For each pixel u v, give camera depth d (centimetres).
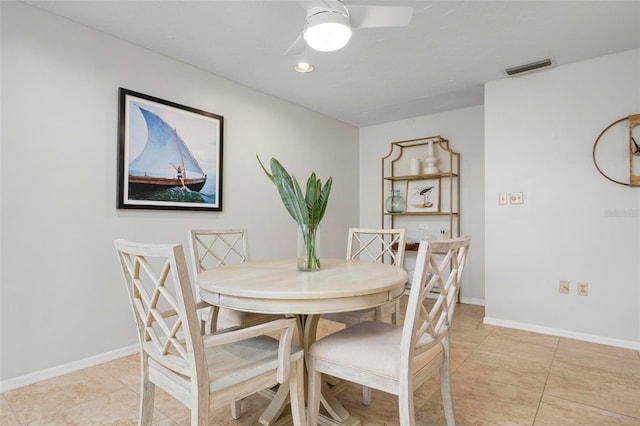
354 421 163
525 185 307
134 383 205
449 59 279
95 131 234
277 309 126
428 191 436
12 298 200
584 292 280
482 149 396
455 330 304
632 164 262
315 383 143
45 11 212
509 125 315
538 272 300
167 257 102
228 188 319
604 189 274
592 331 277
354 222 483
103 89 238
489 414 172
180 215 281
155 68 266
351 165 479
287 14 218
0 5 197
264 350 136
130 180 248
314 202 172
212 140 302
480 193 397
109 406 180
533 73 304
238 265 197
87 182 229
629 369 223
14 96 201
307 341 166
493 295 322
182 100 283
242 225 332
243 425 166
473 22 226
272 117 364
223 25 230
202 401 107
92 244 232
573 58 278
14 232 201
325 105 396
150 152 260
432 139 419
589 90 280
